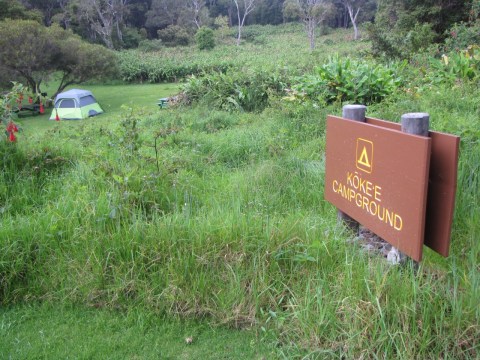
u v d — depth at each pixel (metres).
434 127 4.46
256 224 2.86
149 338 2.40
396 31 18.38
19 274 2.83
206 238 2.75
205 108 9.77
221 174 4.62
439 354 2.04
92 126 7.00
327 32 55.81
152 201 3.38
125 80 31.91
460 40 12.27
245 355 2.26
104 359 2.27
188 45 52.84
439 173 2.19
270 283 2.55
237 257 2.65
